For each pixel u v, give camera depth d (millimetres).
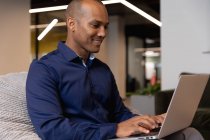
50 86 1254
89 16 1299
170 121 1119
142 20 8188
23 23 4855
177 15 3756
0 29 4465
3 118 1307
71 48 1408
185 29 3721
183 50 3730
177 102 1104
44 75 1268
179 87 1063
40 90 1214
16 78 1496
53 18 5848
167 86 3791
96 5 1318
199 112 2580
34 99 1194
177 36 3758
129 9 6820
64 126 1092
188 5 3703
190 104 1269
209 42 3605
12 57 4652
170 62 3791
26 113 1351
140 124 1143
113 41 7676
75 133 1071
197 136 1312
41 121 1130
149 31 9445
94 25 1307
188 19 3705
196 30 3670
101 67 1530
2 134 1244
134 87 9133
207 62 3621
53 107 1175
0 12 4465
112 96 1578
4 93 1375
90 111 1383
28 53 4957
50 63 1332
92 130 1088
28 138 1140
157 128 1168
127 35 8938
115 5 6359
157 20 6934
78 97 1348
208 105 2977
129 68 9031
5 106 1339
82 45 1361
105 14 1325
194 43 3682
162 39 3830
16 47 4727
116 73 7645
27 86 1257
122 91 7824
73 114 1340
